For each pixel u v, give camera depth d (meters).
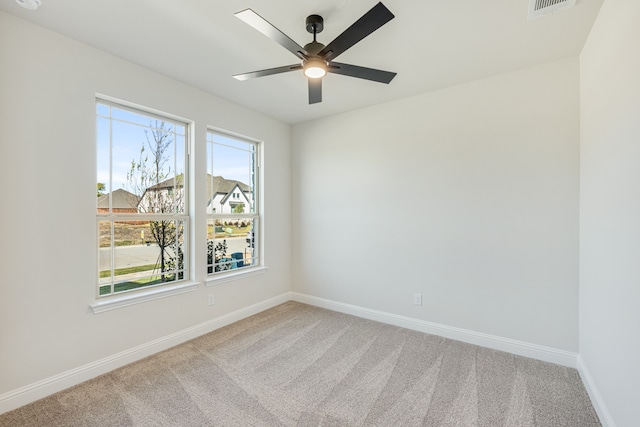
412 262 3.22
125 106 2.57
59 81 2.12
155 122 2.81
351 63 2.53
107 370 2.34
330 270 3.87
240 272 3.50
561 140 2.46
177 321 2.86
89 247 2.28
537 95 2.56
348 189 3.71
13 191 1.92
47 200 2.06
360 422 1.81
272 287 3.98
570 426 1.78
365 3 1.81
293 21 2.00
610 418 1.70
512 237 2.68
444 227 3.03
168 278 2.89
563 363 2.45
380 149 3.45
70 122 2.17
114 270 2.50
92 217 2.29
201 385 2.18
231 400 2.01
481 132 2.82
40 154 2.03
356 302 3.64
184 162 3.04
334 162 3.83
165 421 1.80
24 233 1.96
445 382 2.22
